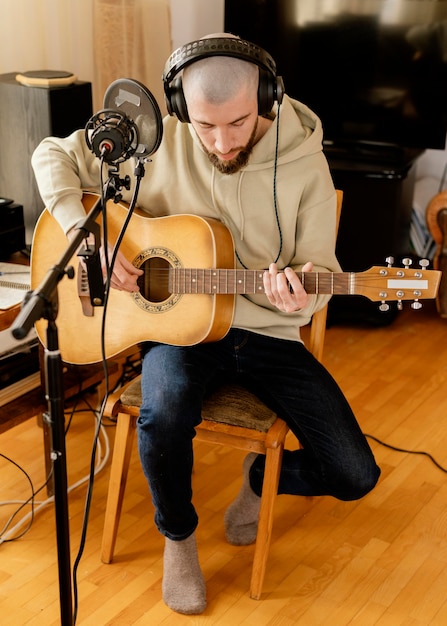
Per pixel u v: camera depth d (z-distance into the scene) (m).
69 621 1.31
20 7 2.67
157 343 1.80
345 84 3.13
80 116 2.42
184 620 1.71
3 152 2.43
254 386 1.80
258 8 3.13
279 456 1.71
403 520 2.05
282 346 1.81
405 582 1.83
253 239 1.80
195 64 1.55
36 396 2.06
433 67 3.00
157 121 1.40
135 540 1.96
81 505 2.08
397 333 3.14
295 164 1.78
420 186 3.64
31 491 2.13
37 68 2.77
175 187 1.81
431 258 3.48
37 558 1.89
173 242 1.73
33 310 1.03
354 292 1.59
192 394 1.65
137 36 3.05
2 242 2.20
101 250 1.72
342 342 3.05
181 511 1.67
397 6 2.96
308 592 1.80
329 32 3.08
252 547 1.94
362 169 2.99
